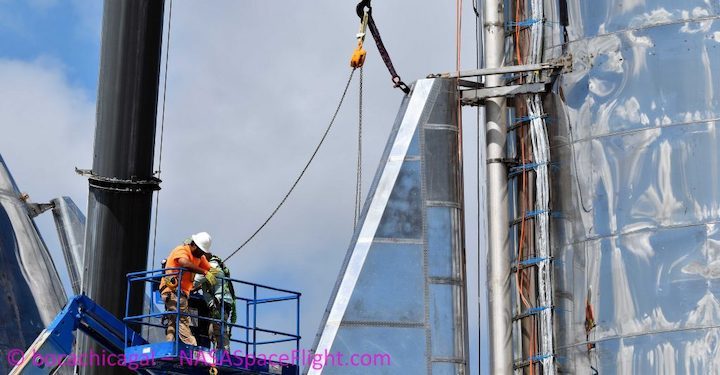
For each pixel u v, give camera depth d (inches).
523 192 1784.0
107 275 1923.0
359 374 1691.7
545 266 1737.2
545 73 1793.8
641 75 1704.0
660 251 1641.2
